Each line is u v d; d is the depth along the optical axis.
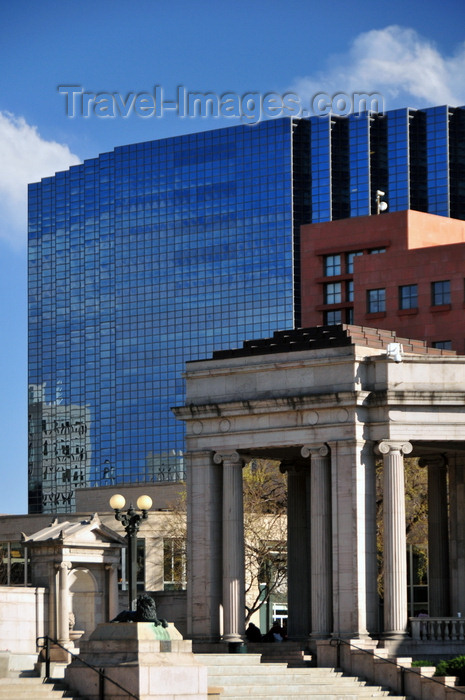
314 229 160.50
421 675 71.12
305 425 78.94
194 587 81.62
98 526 91.44
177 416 83.25
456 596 85.50
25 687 61.94
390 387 77.75
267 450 83.31
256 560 117.44
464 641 77.69
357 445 77.12
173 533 139.25
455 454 86.50
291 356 80.44
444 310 127.06
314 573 77.50
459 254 127.56
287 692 69.25
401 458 77.31
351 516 76.75
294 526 88.12
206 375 83.12
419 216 146.12
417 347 84.62
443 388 78.38
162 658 61.12
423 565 130.75
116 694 60.28
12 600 84.06
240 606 80.50
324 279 159.50
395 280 130.38
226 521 81.06
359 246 153.88
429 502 87.44
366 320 131.25
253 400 80.25
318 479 78.00
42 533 90.31
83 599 94.25
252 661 73.69
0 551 152.38
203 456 82.38
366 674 73.25
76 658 62.59
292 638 87.00
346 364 78.25
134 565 72.50
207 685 65.75
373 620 76.88
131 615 64.06
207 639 80.56
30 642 84.69
